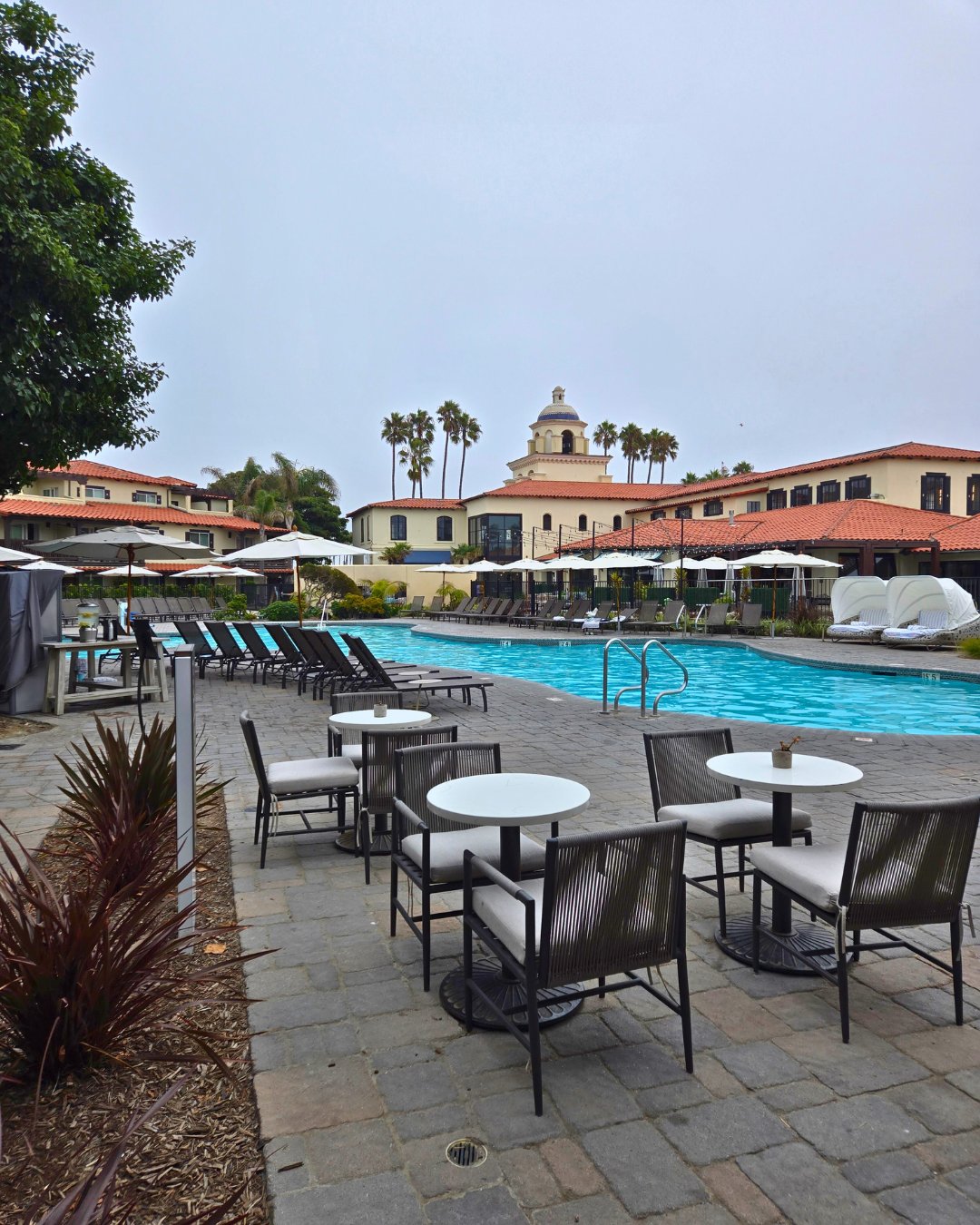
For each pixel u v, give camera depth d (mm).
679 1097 2578
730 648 21578
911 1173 2225
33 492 37344
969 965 3521
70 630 22812
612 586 31141
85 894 2850
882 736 8852
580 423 53188
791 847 3582
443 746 4156
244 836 5418
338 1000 3227
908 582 19578
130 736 8766
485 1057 2822
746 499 39844
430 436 62906
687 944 3783
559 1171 2234
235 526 44594
